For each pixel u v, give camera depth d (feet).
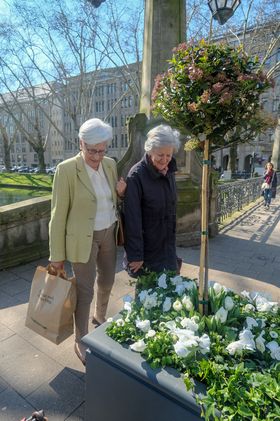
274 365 4.51
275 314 5.93
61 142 206.90
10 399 6.54
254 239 20.57
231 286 12.01
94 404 5.12
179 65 4.79
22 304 10.48
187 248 17.87
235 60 4.58
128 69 63.72
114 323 5.41
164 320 5.50
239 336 4.83
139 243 6.96
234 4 15.70
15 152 251.60
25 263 14.51
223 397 3.87
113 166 7.50
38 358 7.75
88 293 7.36
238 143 5.20
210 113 4.59
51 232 6.80
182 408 4.07
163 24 17.34
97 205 7.11
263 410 3.72
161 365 4.50
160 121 17.47
